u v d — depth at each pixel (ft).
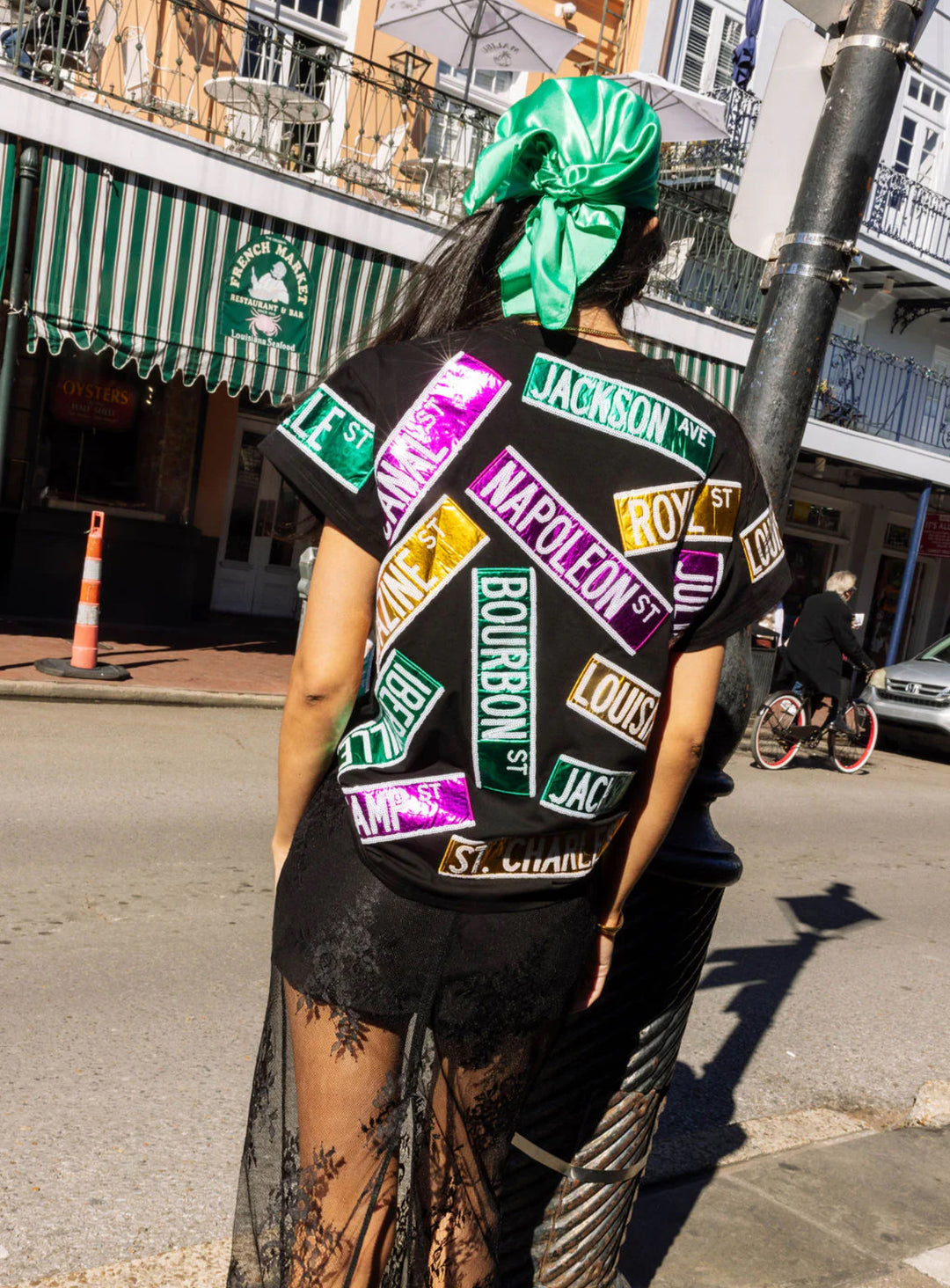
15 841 17.43
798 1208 9.25
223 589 48.49
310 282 34.78
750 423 6.88
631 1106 5.91
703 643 4.47
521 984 4.25
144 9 38.47
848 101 6.88
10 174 30.14
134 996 12.41
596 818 4.23
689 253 45.88
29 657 32.40
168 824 19.38
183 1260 7.46
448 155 39.19
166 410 43.80
